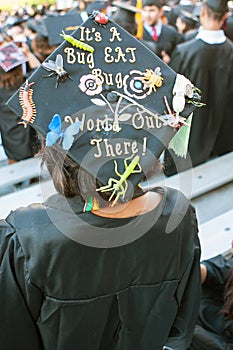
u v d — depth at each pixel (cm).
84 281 115
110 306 124
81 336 124
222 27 384
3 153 463
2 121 413
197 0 757
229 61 388
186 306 144
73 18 426
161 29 491
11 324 122
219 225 291
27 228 113
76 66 119
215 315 203
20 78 392
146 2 474
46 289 116
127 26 432
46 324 122
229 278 188
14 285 117
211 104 399
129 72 121
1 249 116
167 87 121
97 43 122
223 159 388
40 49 428
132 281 123
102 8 548
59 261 112
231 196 360
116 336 133
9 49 387
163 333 136
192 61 381
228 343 196
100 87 118
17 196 319
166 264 125
